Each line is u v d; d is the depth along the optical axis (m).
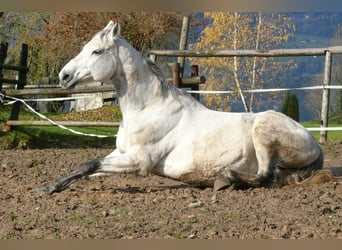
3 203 6.09
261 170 6.45
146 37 21.42
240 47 23.72
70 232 5.05
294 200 5.86
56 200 6.12
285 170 6.62
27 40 24.06
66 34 21.77
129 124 6.49
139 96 6.52
